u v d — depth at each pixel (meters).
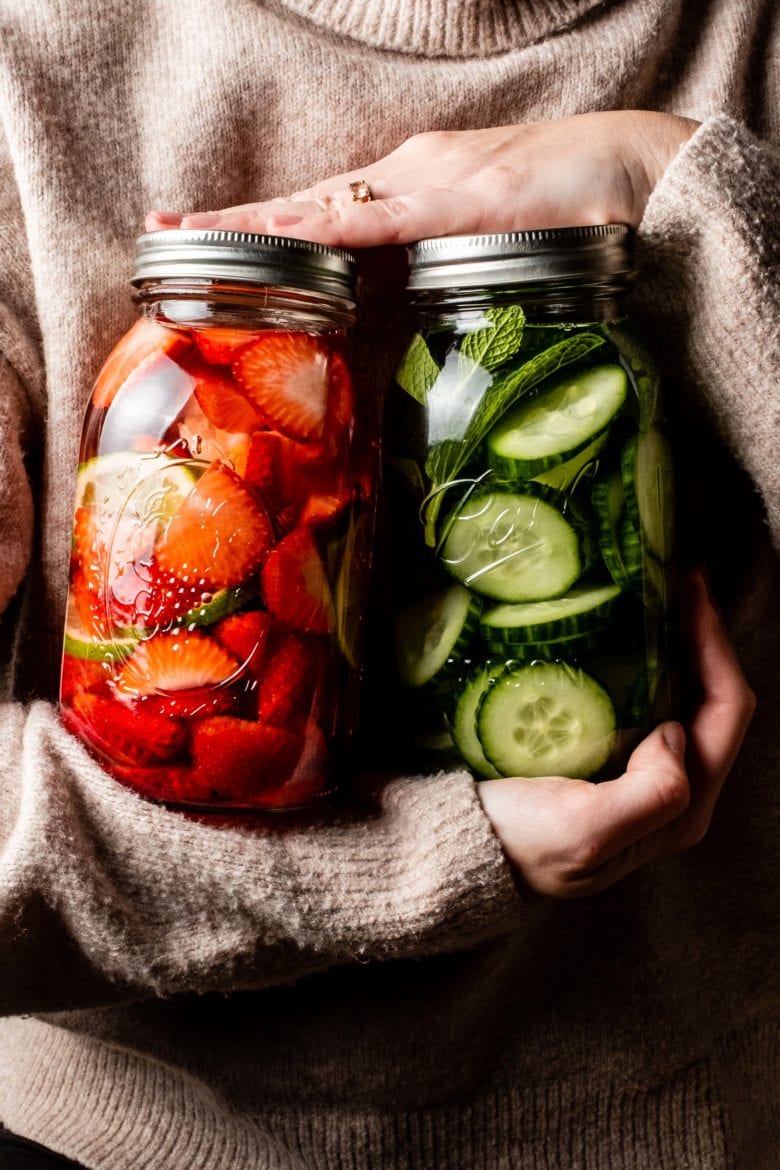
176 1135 0.66
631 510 0.53
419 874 0.54
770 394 0.57
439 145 0.59
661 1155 0.68
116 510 0.52
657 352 0.60
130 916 0.53
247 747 0.52
